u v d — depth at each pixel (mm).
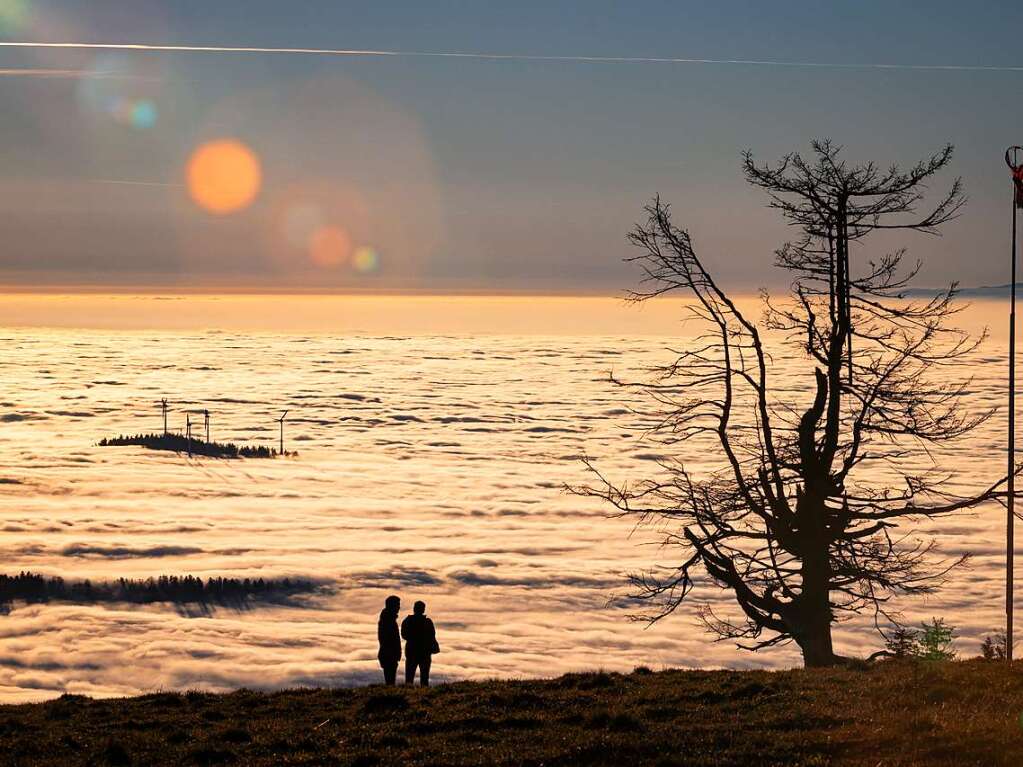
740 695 25781
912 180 32281
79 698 32062
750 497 32812
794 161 32906
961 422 32406
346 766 20984
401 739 22734
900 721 20766
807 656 31844
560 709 25344
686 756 19734
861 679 26578
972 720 20156
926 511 32812
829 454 32250
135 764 22094
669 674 31109
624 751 20438
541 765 20109
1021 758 17625
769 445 32625
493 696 26750
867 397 32344
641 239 34375
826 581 32312
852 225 32719
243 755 22484
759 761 19031
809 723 21828
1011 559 36594
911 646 28984
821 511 32344
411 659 30688
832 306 32625
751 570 33031
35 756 23031
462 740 22656
